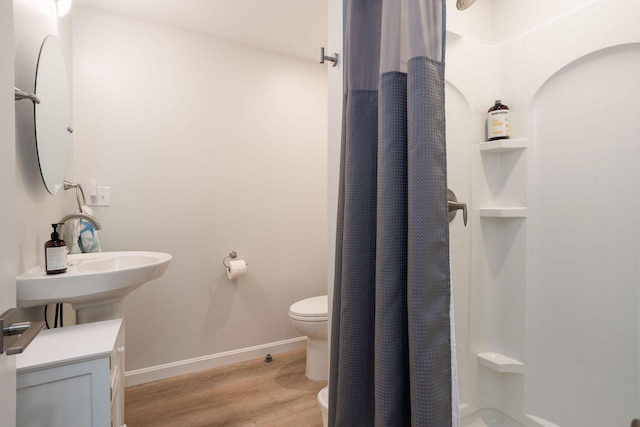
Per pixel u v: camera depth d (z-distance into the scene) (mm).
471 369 1448
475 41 1445
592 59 1218
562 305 1311
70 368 875
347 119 936
